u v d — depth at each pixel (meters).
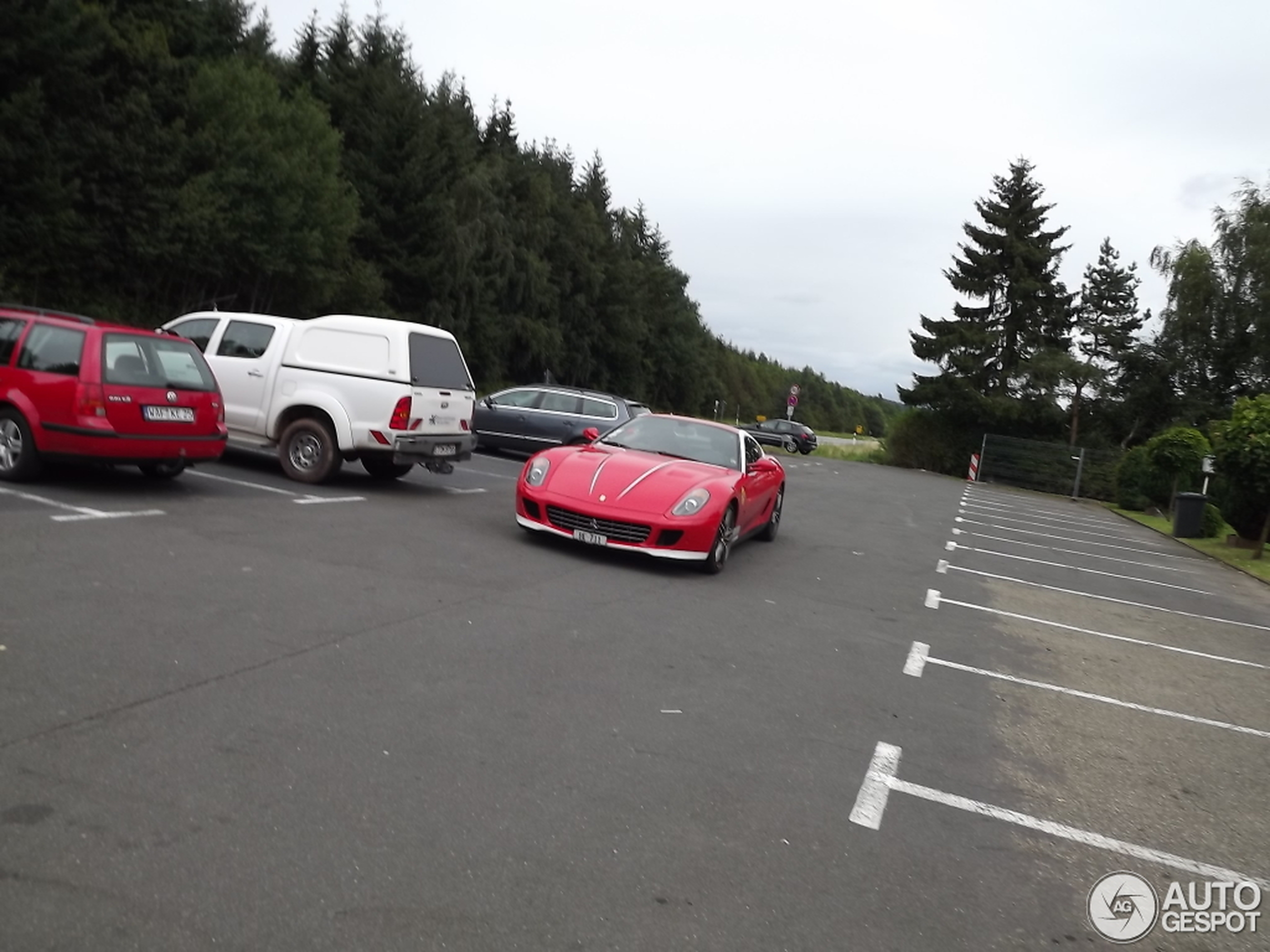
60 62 26.92
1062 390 44.38
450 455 11.72
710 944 2.92
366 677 4.89
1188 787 4.94
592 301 65.00
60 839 3.04
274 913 2.79
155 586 6.00
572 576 8.03
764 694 5.54
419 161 43.66
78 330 8.68
